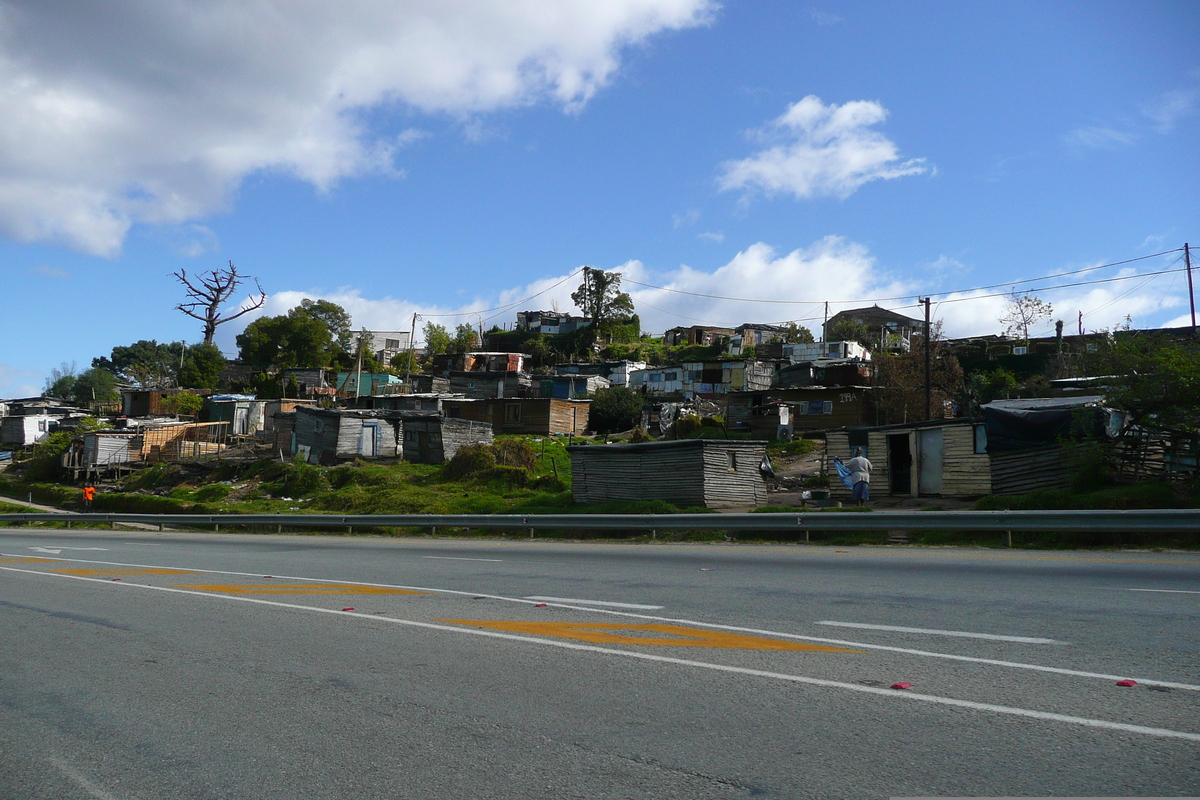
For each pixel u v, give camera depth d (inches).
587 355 3435.0
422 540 1002.7
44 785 180.1
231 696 244.7
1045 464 855.7
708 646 289.3
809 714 208.8
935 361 1978.3
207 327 3924.7
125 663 291.9
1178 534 616.4
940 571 476.7
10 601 450.3
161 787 176.9
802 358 2691.9
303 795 169.0
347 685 252.5
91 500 1747.0
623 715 213.9
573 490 1167.0
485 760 184.7
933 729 193.8
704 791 163.0
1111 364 944.9
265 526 1302.9
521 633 323.0
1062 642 274.7
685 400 2314.2
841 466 1013.8
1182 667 239.3
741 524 783.7
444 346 3966.5
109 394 3639.3
